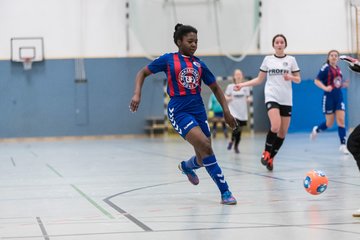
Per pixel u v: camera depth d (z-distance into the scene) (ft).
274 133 37.04
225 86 101.30
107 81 99.91
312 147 61.26
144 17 98.89
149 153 57.93
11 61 97.86
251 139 82.94
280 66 37.47
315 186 23.68
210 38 100.07
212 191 27.25
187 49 23.94
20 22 98.02
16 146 80.38
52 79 98.89
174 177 34.14
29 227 18.58
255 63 102.01
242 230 17.20
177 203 23.56
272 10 102.42
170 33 99.09
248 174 34.76
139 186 29.99
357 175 32.68
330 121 53.26
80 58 99.25
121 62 99.86
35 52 98.27
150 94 101.14
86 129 99.71
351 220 18.52
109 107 100.12
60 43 98.94
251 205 22.39
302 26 102.94
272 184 29.27
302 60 102.94
